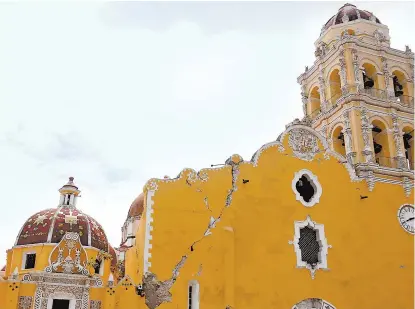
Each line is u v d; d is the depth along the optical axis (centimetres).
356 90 3638
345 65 3744
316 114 4006
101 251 4116
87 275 3045
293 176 3212
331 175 3331
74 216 4206
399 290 3225
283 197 3125
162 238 2739
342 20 4078
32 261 3934
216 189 2953
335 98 3838
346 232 3222
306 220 3138
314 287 3008
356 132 3534
